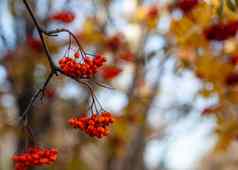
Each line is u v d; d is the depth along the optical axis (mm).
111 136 2277
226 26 1669
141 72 2213
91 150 2381
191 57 1833
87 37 2072
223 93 1800
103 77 2123
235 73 1788
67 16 1937
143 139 2396
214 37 1691
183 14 1694
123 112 2172
